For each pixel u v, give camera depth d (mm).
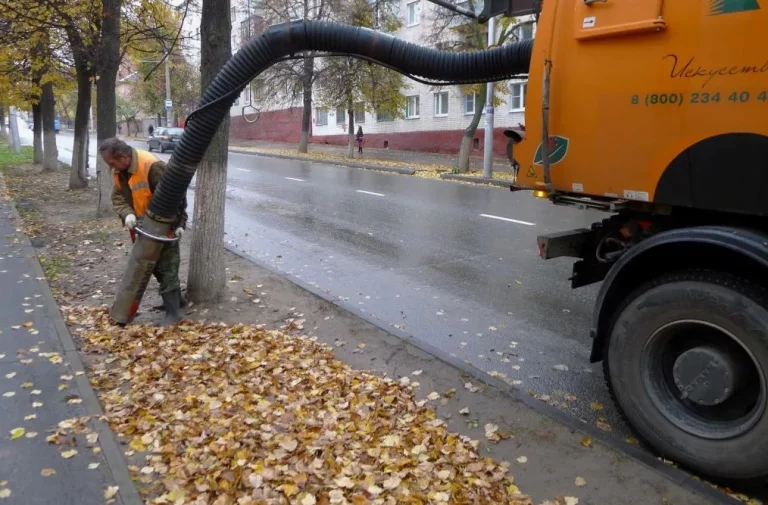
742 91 2914
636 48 3279
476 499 2949
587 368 4848
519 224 10898
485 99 20453
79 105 15391
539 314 6117
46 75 15445
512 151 4074
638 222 3785
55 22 11016
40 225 10516
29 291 6238
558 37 3637
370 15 25672
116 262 7871
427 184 18109
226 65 4965
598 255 4188
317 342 5191
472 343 5398
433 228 10680
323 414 3795
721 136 3016
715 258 3207
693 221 3488
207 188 6004
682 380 3246
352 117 28547
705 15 2990
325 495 2957
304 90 29188
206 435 3500
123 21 12367
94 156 30141
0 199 13414
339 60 26109
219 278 6199
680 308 3176
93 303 6176
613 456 3377
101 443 3408
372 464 3252
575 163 3658
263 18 27609
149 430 3596
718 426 3160
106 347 4891
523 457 3410
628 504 2982
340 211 12703
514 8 4688
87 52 11141
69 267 7617
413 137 33625
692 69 3070
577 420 3805
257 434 3512
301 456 3293
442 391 4270
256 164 26109
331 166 25297
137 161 5262
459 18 21250
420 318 6062
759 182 2924
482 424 3795
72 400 3922
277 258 8641
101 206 11305
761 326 2871
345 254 8836
